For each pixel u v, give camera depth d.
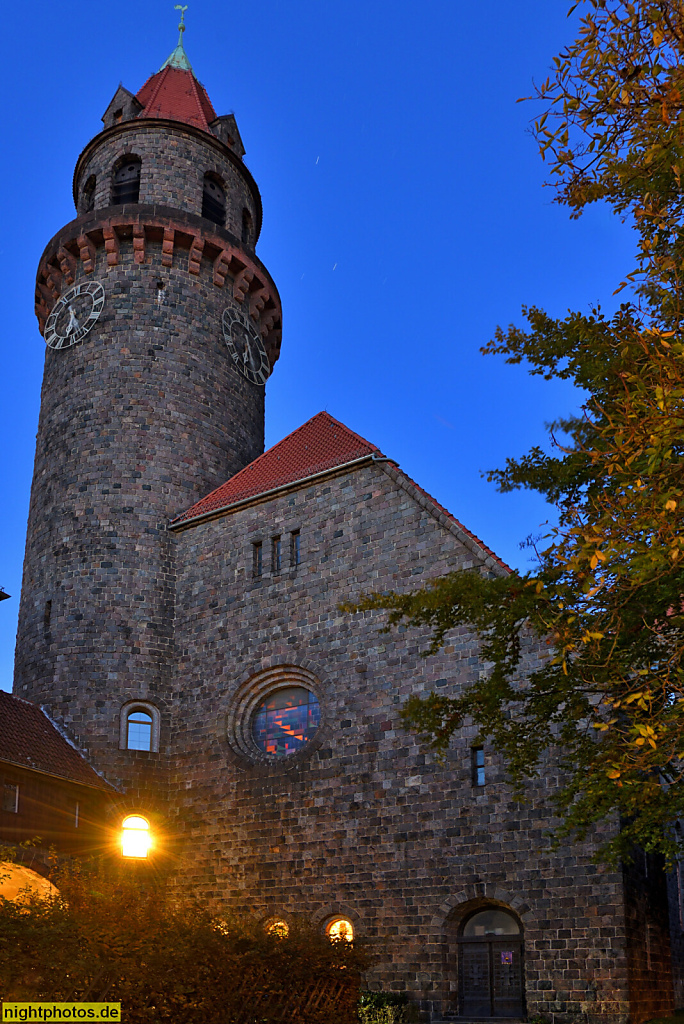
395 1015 24.77
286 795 30.64
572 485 17.03
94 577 36.78
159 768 34.28
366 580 31.34
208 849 31.92
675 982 31.27
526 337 17.78
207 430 41.03
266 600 34.00
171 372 40.91
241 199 47.75
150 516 38.09
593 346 16.95
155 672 35.69
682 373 12.56
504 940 25.61
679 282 13.88
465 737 27.41
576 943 23.97
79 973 13.98
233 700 33.47
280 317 47.84
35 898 16.22
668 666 13.95
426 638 29.25
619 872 23.95
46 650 36.28
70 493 38.59
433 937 26.12
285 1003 17.94
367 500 32.28
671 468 12.97
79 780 31.80
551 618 15.03
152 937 15.07
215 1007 15.61
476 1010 25.25
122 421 39.47
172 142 45.44
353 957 20.92
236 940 16.69
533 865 25.16
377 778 28.73
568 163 14.47
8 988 14.03
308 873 29.19
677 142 13.03
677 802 14.57
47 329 43.72
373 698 29.78
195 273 43.12
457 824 26.75
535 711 16.30
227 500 37.03
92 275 42.66
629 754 15.00
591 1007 23.30
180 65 50.50
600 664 15.09
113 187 45.19
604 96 13.43
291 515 34.47
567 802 15.80
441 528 30.08
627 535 13.43
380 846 27.97
